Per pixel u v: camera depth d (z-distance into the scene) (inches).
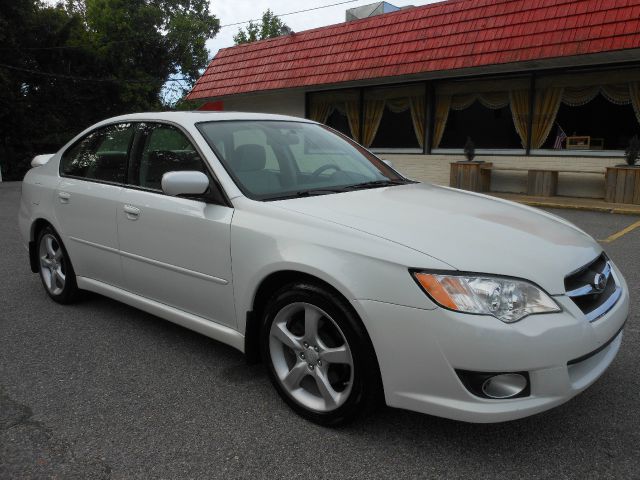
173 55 1364.4
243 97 622.5
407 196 127.6
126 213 141.1
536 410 88.2
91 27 1225.4
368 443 100.1
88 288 165.2
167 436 103.0
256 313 115.3
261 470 92.8
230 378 126.8
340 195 123.8
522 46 401.4
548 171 415.8
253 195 120.0
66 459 96.2
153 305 141.5
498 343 85.6
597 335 94.3
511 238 102.8
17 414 111.2
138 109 1191.6
